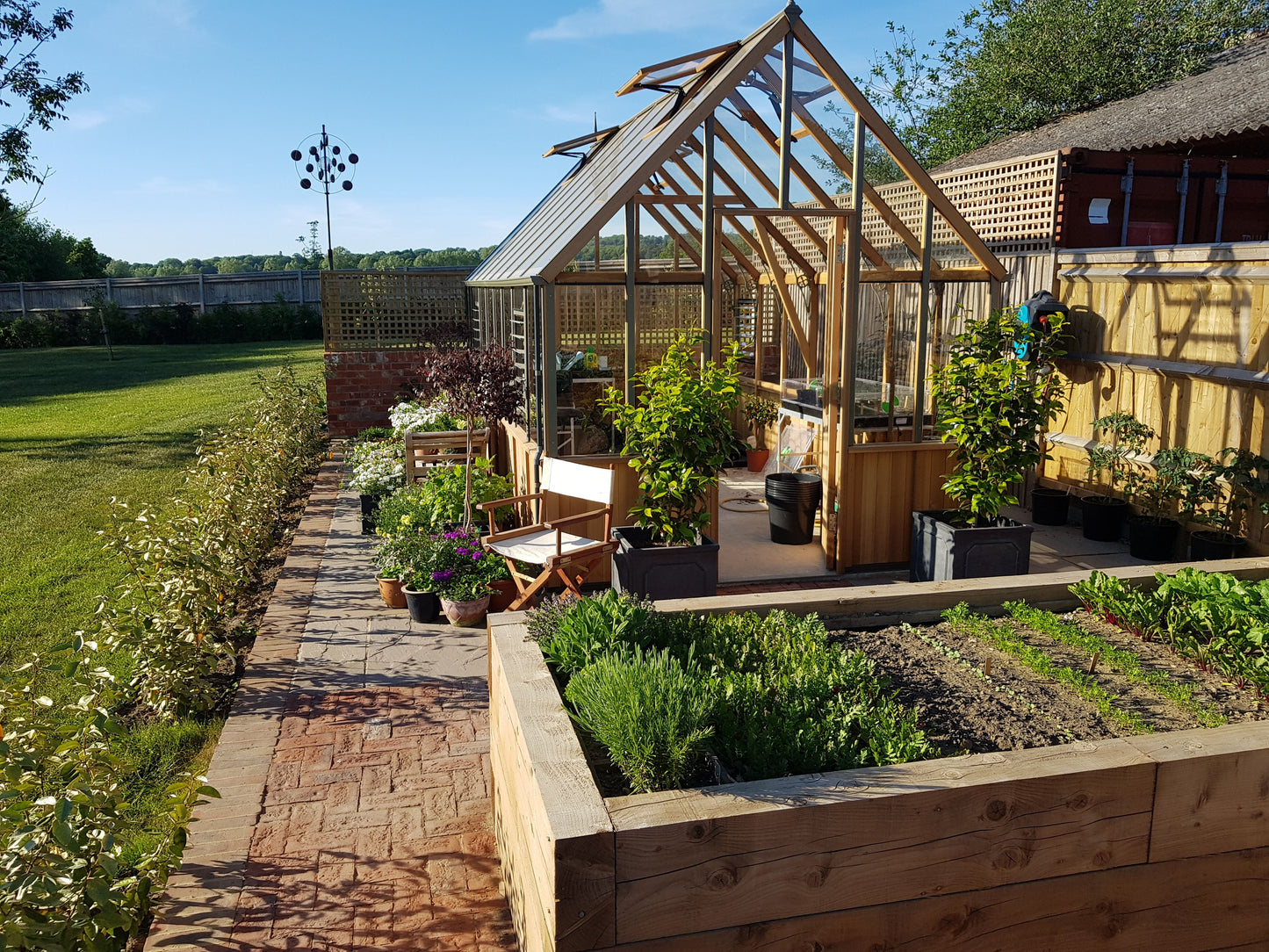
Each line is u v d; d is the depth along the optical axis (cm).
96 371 2302
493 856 366
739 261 1013
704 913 228
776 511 802
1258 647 360
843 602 416
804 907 236
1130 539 766
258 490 820
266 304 3247
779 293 835
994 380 650
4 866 277
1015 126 2441
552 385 684
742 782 270
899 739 284
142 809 402
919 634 408
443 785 418
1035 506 881
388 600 652
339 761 438
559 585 679
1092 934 265
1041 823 251
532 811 253
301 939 318
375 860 363
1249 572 450
